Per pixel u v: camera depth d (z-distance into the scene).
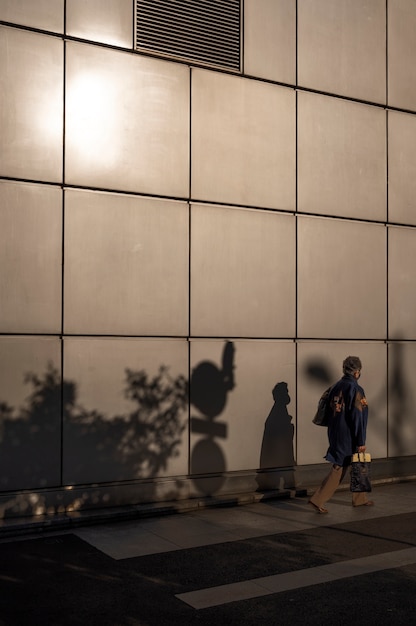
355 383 9.02
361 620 5.42
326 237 10.67
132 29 9.25
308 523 8.34
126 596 5.93
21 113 8.48
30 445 8.41
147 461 9.14
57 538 7.71
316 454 10.48
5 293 8.34
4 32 8.41
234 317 9.85
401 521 8.40
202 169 9.67
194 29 9.70
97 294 8.88
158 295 9.30
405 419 11.34
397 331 11.31
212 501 9.17
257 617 5.48
